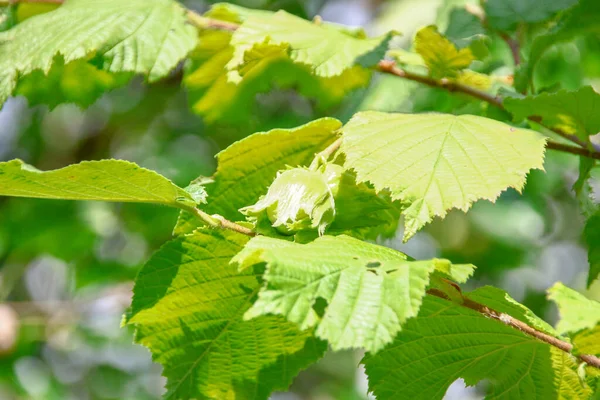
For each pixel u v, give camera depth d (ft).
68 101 3.56
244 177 3.18
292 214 2.95
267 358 3.14
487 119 3.07
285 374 3.14
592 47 4.82
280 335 3.12
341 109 5.32
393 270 2.85
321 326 2.80
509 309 3.04
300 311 2.81
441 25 3.88
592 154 3.23
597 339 2.93
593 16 3.33
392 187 2.95
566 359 3.11
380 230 3.20
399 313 2.81
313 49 3.28
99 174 2.95
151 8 3.34
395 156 2.99
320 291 2.82
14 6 3.52
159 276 3.06
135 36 3.28
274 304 2.81
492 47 3.84
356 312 2.81
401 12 5.51
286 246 2.88
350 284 2.84
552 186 5.56
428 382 3.14
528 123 3.42
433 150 2.99
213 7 3.50
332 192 2.98
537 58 3.38
